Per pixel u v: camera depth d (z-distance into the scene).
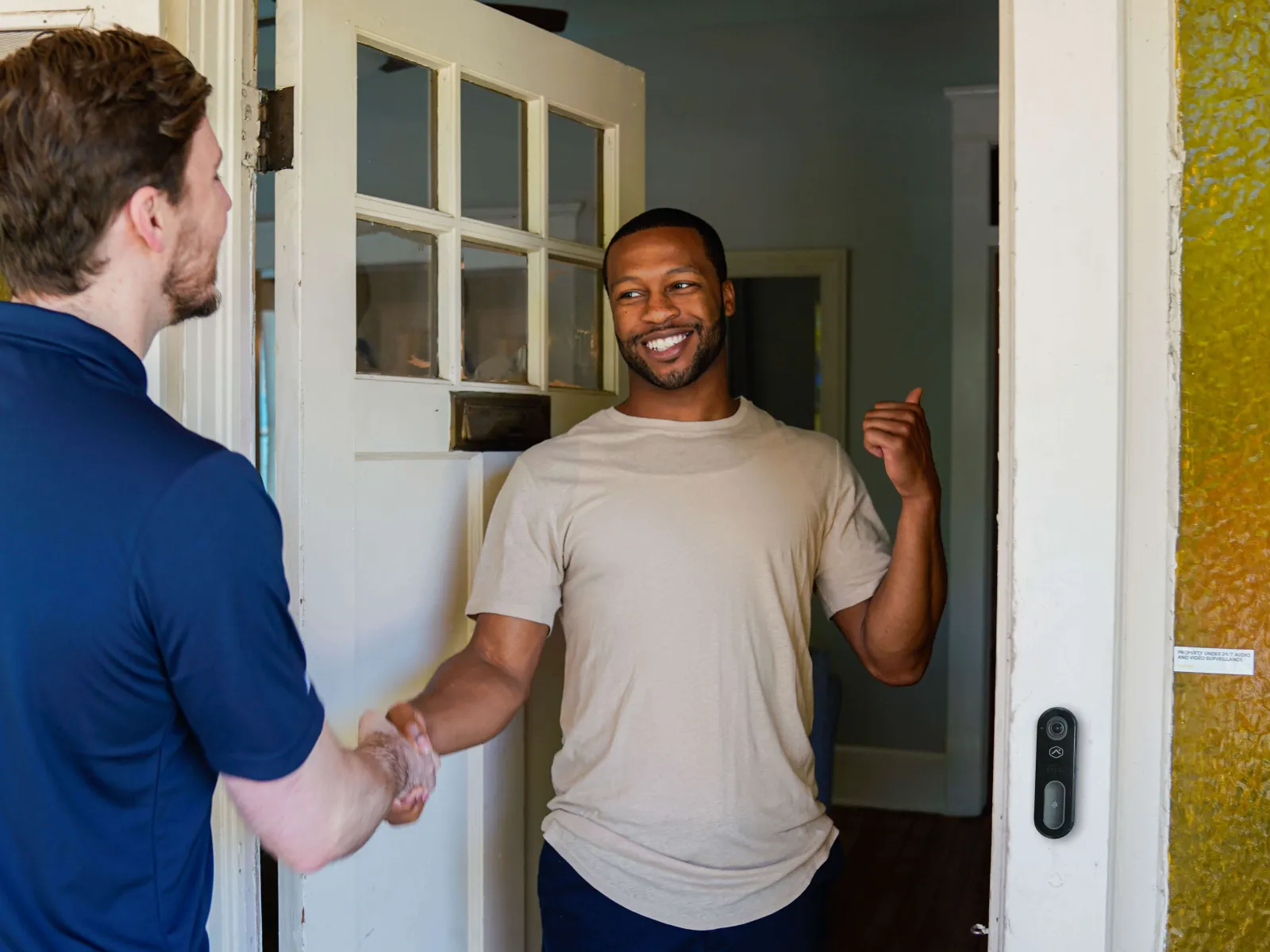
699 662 1.64
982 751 4.20
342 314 1.68
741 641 1.66
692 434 1.78
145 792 0.91
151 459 0.87
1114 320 1.17
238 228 1.59
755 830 1.63
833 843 1.75
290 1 1.62
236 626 0.88
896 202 4.31
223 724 0.89
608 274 1.86
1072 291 1.17
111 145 0.89
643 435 1.78
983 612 4.16
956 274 4.09
